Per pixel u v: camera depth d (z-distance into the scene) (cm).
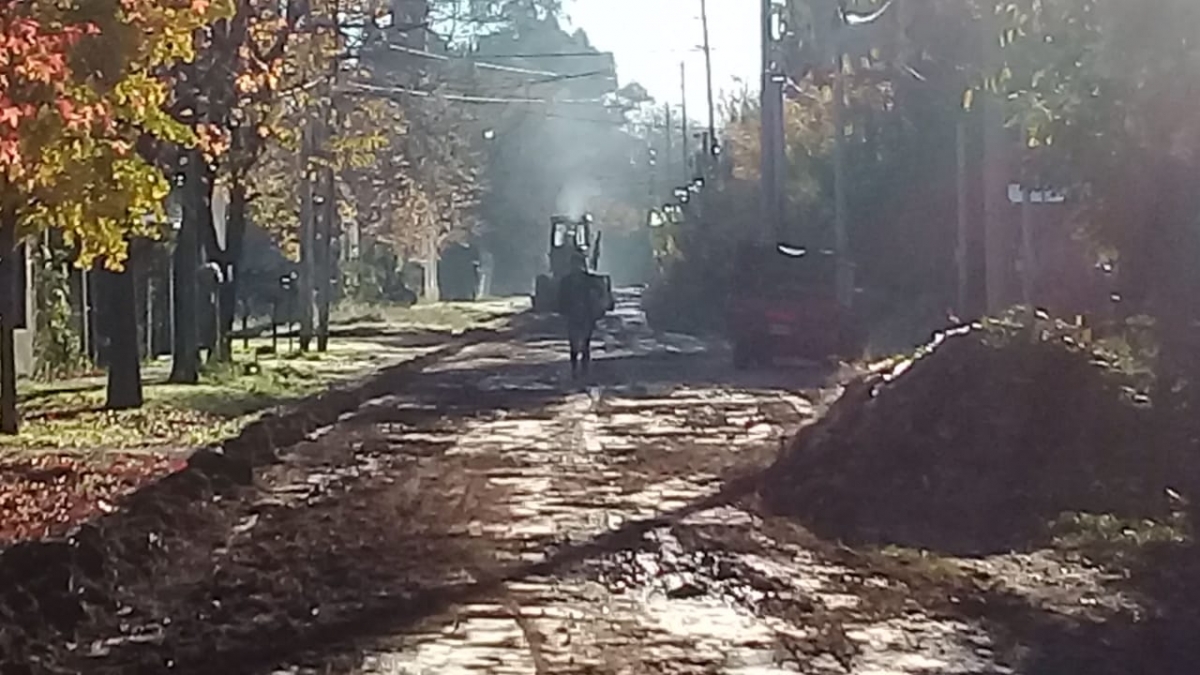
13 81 1513
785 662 1048
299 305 5434
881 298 4631
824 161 5584
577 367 3909
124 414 2906
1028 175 2577
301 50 3544
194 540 1598
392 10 4456
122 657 1091
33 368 3875
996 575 1375
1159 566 1402
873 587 1319
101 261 2731
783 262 4391
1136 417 1833
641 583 1339
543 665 1040
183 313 3625
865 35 3950
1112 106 1708
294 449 2427
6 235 2209
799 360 4197
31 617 1188
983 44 2016
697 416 2878
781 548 1516
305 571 1416
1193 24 1563
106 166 1792
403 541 1573
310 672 1038
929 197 4566
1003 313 2323
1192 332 1783
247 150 3531
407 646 1105
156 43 1803
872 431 1992
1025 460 1853
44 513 1742
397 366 4241
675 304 6481
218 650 1108
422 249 8850
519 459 2275
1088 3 1627
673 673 1015
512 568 1416
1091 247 2109
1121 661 1066
